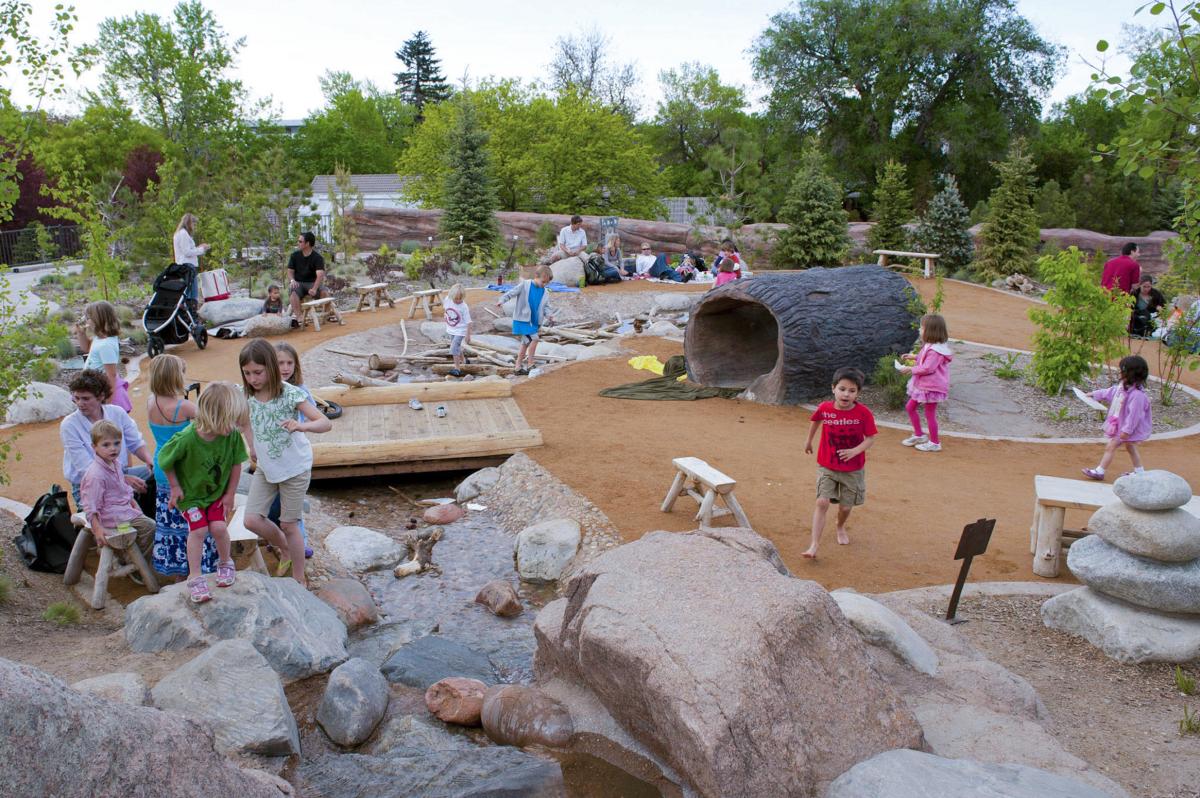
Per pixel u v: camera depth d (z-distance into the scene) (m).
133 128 47.03
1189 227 6.34
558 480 8.82
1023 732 4.33
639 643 4.27
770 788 3.82
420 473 10.10
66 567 6.67
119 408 6.85
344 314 18.36
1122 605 5.75
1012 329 17.36
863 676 4.29
